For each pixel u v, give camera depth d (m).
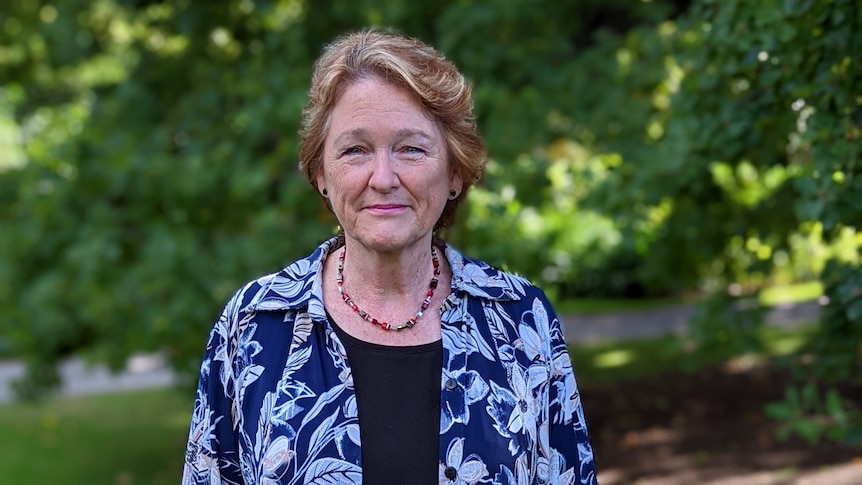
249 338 1.77
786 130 3.44
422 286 1.83
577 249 5.34
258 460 1.71
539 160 4.97
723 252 4.96
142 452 7.87
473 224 4.68
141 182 5.17
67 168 5.35
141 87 6.34
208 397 1.79
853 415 3.87
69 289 5.18
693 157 3.80
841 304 3.29
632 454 6.75
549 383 1.84
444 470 1.69
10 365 12.41
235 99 5.83
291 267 1.85
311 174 1.86
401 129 1.68
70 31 6.75
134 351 5.34
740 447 6.62
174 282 4.94
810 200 2.97
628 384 9.16
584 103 5.43
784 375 8.85
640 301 16.11
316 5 6.12
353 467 1.68
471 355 1.77
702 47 3.31
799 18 2.91
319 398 1.71
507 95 5.27
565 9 5.79
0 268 5.21
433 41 5.81
